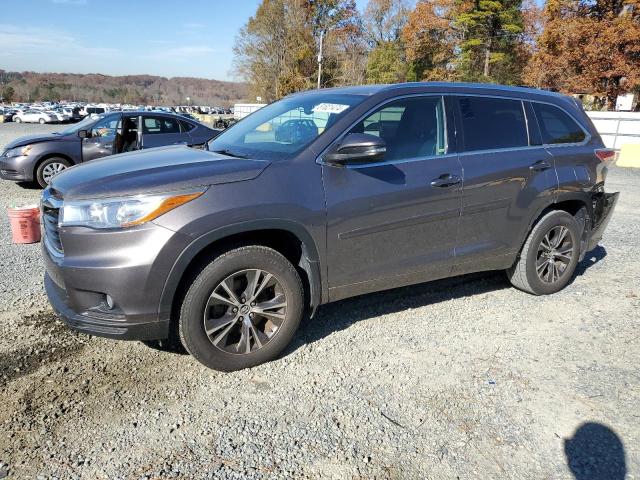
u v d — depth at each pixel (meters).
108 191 2.90
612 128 19.50
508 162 4.12
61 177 3.35
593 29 29.84
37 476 2.36
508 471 2.46
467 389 3.13
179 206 2.90
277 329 3.34
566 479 2.41
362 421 2.81
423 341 3.74
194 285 3.01
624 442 2.68
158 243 2.84
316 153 3.37
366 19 60.50
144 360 3.40
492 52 44.62
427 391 3.11
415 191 3.63
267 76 58.94
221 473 2.40
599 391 3.14
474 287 4.85
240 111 45.84
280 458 2.51
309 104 3.98
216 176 3.04
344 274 3.50
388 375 3.28
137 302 2.87
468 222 3.97
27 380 3.13
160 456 2.51
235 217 3.00
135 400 2.96
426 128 3.84
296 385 3.15
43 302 4.27
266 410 2.89
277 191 3.14
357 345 3.67
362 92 3.84
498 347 3.68
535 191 4.29
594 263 5.67
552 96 4.69
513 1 42.59
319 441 2.64
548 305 4.46
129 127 8.61
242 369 3.29
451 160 3.85
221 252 3.09
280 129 3.79
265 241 3.35
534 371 3.36
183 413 2.85
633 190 10.88
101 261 2.84
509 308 4.37
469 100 4.10
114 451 2.54
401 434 2.71
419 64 49.94
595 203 4.85
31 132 28.36
